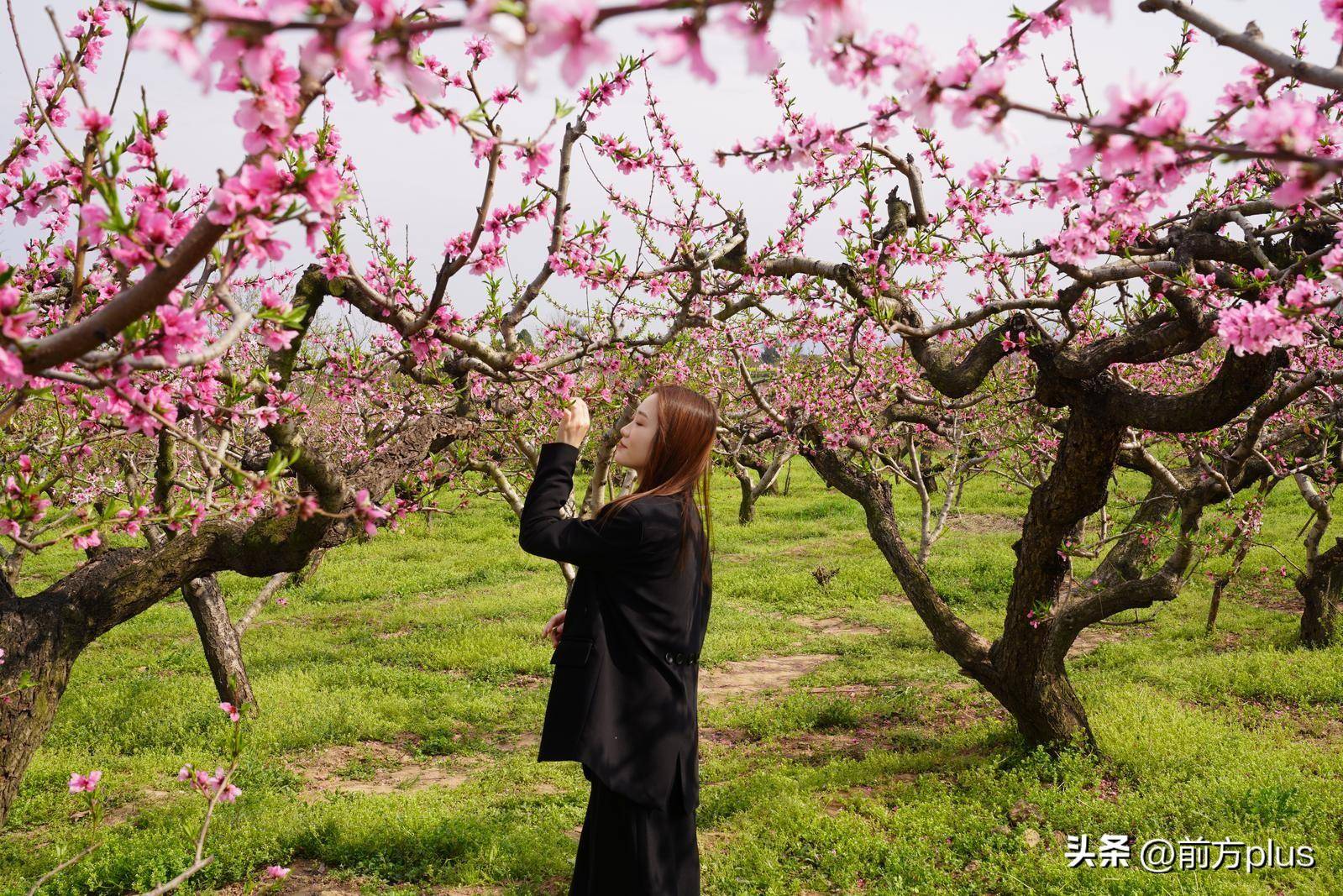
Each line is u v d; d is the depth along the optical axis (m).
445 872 5.21
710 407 2.93
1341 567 8.77
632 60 3.05
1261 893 4.37
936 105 1.35
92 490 5.66
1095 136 1.30
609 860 2.78
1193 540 5.79
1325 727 6.78
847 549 16.05
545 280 3.25
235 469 1.65
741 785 6.29
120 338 1.74
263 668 9.88
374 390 6.24
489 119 2.07
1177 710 7.04
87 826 5.90
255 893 5.07
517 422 5.91
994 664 6.34
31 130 2.62
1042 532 5.68
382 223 3.54
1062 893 4.56
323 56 0.98
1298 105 1.21
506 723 8.20
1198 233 3.93
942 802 5.76
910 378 9.55
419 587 14.02
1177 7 1.50
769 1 0.94
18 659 3.35
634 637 2.73
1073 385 4.94
